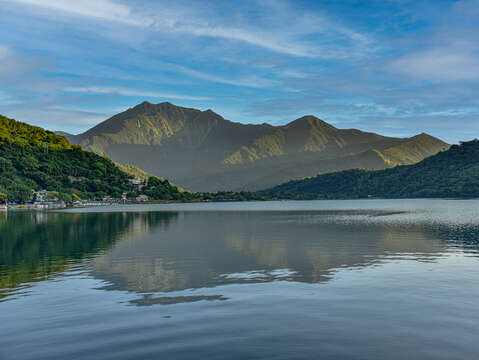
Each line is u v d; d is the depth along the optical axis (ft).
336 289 92.84
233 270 120.16
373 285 96.37
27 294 92.27
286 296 86.89
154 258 146.10
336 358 54.65
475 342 59.77
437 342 59.98
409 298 83.97
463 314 72.90
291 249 167.84
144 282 104.22
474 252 151.64
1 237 230.68
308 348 57.98
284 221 369.30
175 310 77.51
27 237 229.45
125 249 173.17
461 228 260.42
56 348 59.52
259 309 77.15
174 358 55.11
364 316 72.13
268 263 132.26
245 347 58.54
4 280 108.47
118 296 89.56
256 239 210.38
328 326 67.05
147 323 69.92
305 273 113.60
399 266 122.62
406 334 63.16
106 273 117.39
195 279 107.34
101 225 328.90
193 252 161.89
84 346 60.03
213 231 264.52
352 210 620.08
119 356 56.18
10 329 68.03
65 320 72.38
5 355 57.41
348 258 140.46
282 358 54.70
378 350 57.16
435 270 115.24
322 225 307.78
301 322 69.21
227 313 75.00
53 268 126.52
